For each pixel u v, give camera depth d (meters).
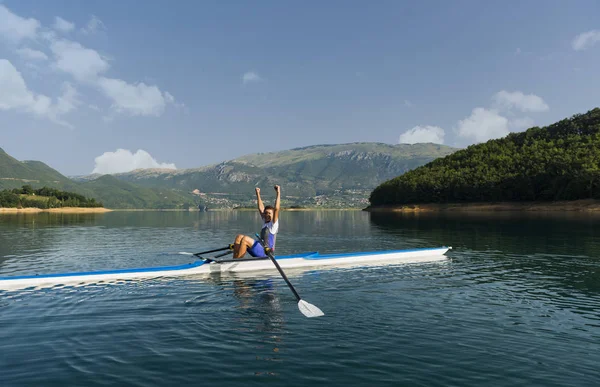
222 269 12.53
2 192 155.62
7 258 16.08
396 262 14.59
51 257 16.34
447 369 5.19
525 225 36.81
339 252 18.59
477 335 6.53
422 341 6.23
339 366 5.28
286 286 10.31
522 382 4.81
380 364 5.35
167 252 18.11
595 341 6.25
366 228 37.56
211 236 28.03
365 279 11.39
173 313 7.77
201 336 6.43
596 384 4.75
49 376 4.98
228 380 4.88
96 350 5.85
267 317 7.50
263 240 12.09
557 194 84.56
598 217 51.62
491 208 96.00
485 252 17.39
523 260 15.02
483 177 101.56
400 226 40.16
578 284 10.64
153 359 5.51
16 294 9.41
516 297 9.16
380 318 7.46
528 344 6.11
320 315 7.59
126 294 9.41
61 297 9.12
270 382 4.82
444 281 11.05
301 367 5.25
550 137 124.94
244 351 5.80
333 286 10.38
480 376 4.98
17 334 6.57
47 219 62.84
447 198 111.62
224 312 7.84
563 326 7.02
